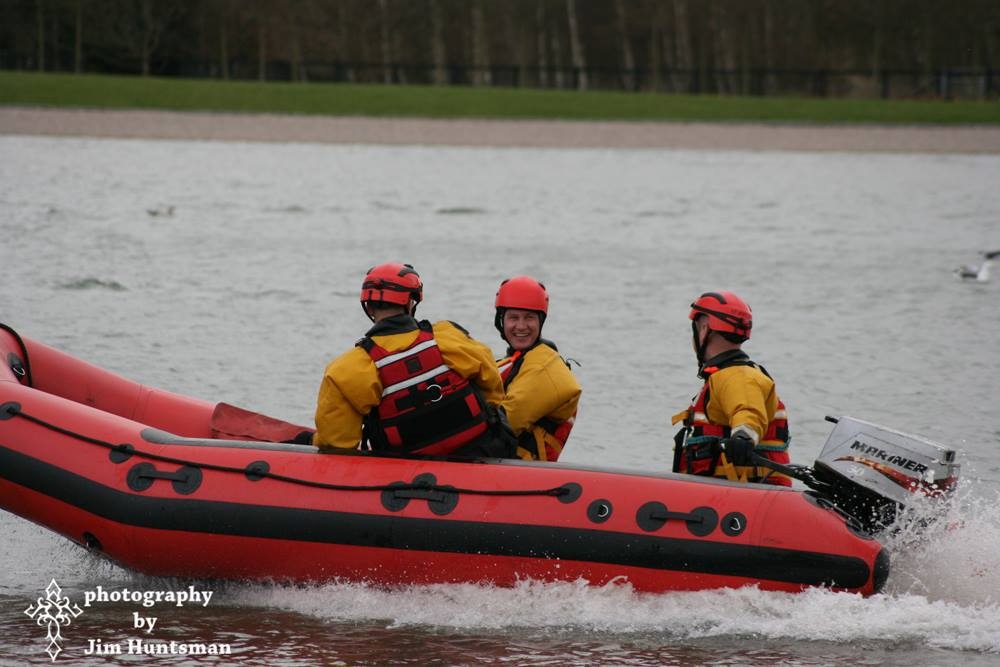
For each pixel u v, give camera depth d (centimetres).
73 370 2661
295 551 2188
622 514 2131
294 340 4206
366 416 2253
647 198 9525
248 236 6819
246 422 2631
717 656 1947
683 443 2352
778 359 4147
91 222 7144
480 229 7450
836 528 2092
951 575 2162
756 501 2127
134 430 2320
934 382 3862
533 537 2131
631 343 4312
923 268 6166
